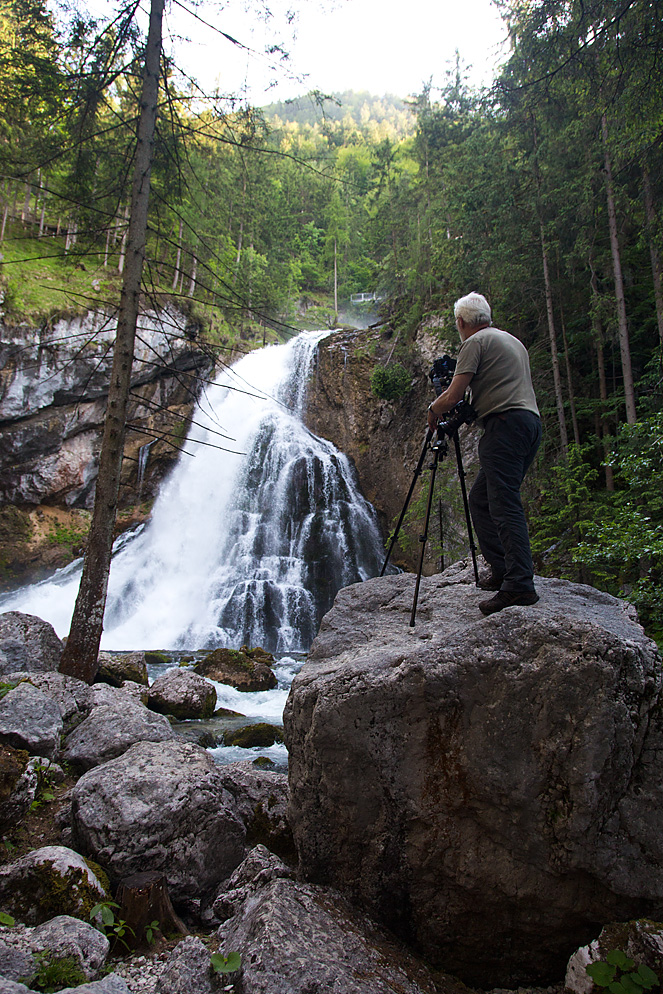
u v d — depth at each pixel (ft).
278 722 30.66
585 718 8.45
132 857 11.32
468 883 9.36
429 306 89.40
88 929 9.20
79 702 20.12
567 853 8.68
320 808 10.33
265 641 68.44
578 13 28.71
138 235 28.53
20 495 84.84
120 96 33.12
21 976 8.07
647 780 8.66
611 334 55.26
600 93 31.37
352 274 189.88
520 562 10.02
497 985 9.79
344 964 8.31
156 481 93.04
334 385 97.60
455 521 61.31
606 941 8.39
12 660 24.12
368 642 11.57
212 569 78.79
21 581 81.15
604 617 9.90
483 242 63.98
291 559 77.97
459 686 9.29
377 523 86.69
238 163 43.09
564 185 54.08
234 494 87.40
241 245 121.80
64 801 14.69
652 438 27.99
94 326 84.74
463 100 102.58
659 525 25.40
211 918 10.97
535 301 63.93
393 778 9.64
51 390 82.84
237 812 14.46
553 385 60.85
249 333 122.11
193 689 31.55
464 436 65.77
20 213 99.76
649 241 45.93
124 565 77.71
